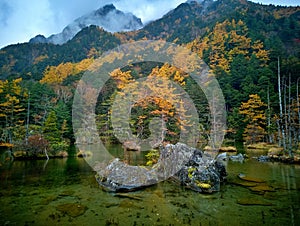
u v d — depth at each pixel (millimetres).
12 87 31781
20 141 20562
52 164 16422
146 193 9500
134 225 6496
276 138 26500
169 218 6969
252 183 10734
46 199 8773
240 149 24734
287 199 8547
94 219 6906
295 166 14844
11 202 8414
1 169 14617
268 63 43812
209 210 7578
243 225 6430
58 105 32469
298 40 63281
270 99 32031
